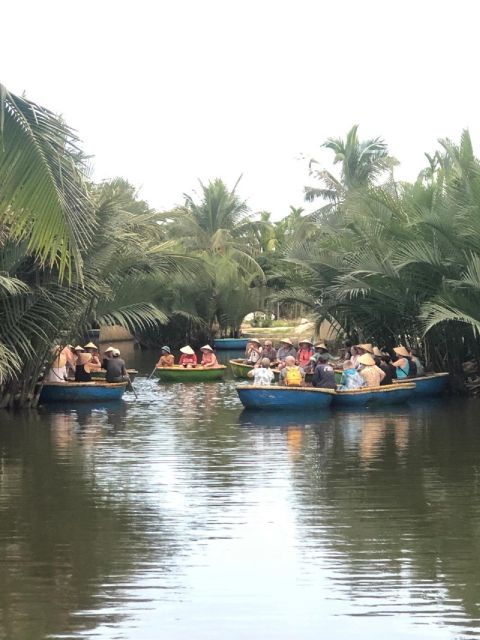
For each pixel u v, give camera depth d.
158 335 55.34
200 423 21.50
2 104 9.72
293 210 87.19
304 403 23.97
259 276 58.38
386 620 8.53
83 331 26.83
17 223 10.73
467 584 9.48
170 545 10.91
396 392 25.28
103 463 16.08
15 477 14.84
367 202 26.92
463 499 13.20
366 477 14.79
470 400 26.55
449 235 25.05
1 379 21.17
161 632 8.26
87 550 10.69
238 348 55.56
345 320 32.19
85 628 8.34
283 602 9.00
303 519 12.09
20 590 9.34
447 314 23.38
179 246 49.44
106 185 24.45
